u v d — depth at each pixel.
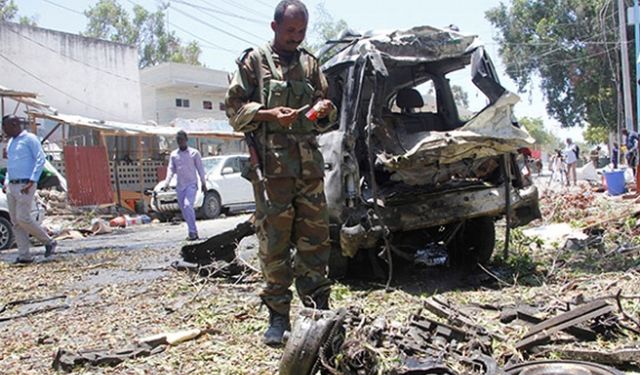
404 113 6.77
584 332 3.60
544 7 37.91
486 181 6.24
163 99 34.41
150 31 53.94
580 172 24.06
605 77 35.62
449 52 6.09
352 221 5.52
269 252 3.79
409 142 5.93
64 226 16.69
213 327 4.36
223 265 6.63
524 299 4.88
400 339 3.38
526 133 5.71
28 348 4.19
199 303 5.29
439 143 5.32
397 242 6.38
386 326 3.44
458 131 5.56
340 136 5.63
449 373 2.94
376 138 5.85
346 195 5.56
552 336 3.58
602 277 5.60
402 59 5.92
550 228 9.31
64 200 19.19
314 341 2.77
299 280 3.87
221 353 3.74
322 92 3.95
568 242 7.43
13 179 8.74
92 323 4.82
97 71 27.62
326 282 3.86
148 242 11.68
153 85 34.00
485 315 4.45
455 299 5.04
